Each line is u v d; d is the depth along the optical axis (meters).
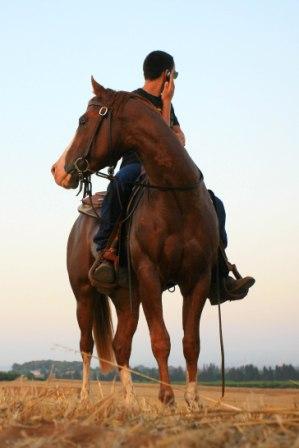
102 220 13.18
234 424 8.01
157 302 11.77
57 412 9.25
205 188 12.33
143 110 12.08
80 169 12.63
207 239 11.96
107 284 13.40
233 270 13.68
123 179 12.85
